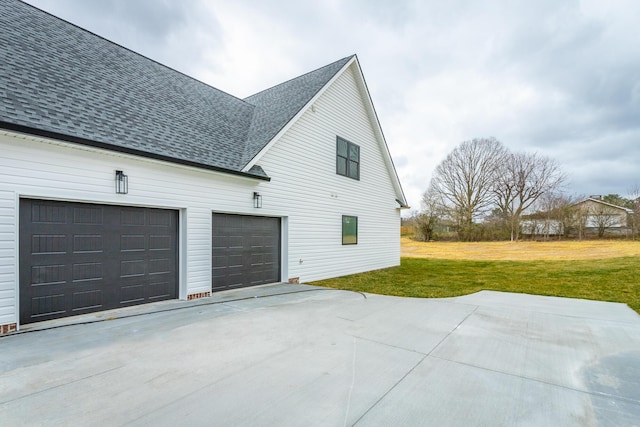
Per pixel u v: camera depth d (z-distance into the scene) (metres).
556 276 11.26
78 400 2.77
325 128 10.98
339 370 3.46
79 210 5.62
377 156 13.88
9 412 2.57
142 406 2.68
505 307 6.63
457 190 34.38
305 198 10.16
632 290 8.54
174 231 7.03
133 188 6.16
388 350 4.11
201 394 2.90
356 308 6.45
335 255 11.45
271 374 3.34
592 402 2.86
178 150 6.95
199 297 7.25
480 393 2.99
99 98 6.64
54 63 6.59
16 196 4.79
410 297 7.76
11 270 4.71
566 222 29.56
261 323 5.29
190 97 9.55
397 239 15.51
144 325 5.10
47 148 5.10
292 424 2.46
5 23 6.60
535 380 3.28
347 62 11.54
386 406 2.73
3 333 4.59
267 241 9.19
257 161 8.40
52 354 3.84
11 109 4.80
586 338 4.65
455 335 4.75
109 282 6.01
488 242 31.61
